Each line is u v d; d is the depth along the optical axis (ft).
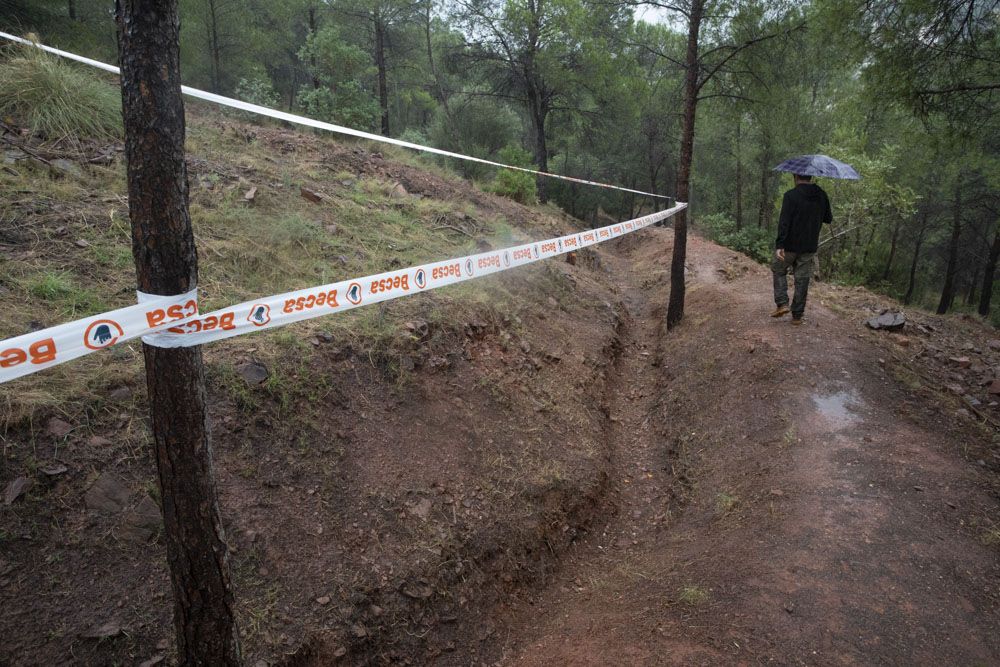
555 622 13.14
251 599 10.53
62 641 8.91
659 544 15.47
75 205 16.29
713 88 28.91
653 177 78.64
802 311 23.35
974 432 17.33
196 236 17.26
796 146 52.80
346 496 12.91
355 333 16.20
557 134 78.84
